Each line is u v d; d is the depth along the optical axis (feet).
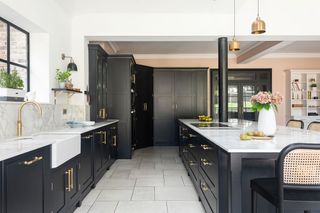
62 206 7.88
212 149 7.47
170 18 14.93
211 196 7.69
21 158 5.53
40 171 6.45
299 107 26.58
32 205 6.00
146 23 14.90
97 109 16.17
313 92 26.40
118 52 25.71
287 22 14.66
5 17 9.56
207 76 25.39
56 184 7.42
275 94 8.10
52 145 7.11
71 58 13.85
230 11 14.49
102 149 13.74
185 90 25.35
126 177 13.96
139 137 23.59
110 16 14.90
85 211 9.30
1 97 7.97
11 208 5.12
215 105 26.66
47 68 11.62
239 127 11.25
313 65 27.37
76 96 14.79
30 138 7.93
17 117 8.58
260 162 6.91
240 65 27.35
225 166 6.37
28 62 11.49
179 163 17.44
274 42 18.80
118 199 10.57
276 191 5.39
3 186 4.86
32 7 10.09
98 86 16.40
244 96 27.37
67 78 12.69
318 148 4.64
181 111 25.32
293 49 25.44
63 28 13.58
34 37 11.59
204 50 25.09
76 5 13.37
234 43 12.30
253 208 6.34
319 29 14.60
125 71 19.43
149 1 13.10
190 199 10.54
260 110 8.21
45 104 10.75
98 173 12.81
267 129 8.03
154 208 9.61
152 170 15.51
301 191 5.30
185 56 26.94
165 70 25.34
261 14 14.71
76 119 14.47
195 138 10.80
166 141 25.32
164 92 25.36
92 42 17.94
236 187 5.67
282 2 14.60
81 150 9.89
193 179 11.81
